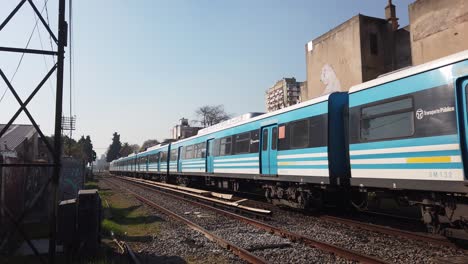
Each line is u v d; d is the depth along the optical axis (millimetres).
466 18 15812
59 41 6777
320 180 11914
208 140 22875
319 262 7180
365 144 9875
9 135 19844
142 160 49531
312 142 12367
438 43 17109
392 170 8969
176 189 26031
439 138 7781
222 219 12820
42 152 27328
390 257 7332
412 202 9070
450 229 8047
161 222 12883
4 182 8562
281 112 14430
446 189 7605
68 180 18625
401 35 21406
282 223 11570
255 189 19828
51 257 6664
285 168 13953
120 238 10258
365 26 21406
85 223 7785
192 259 7922
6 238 8508
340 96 12047
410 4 18797
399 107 8852
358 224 10609
